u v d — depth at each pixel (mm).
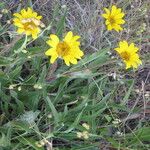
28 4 636
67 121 542
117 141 583
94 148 549
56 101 548
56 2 689
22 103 520
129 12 718
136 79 678
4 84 540
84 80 614
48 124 531
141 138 569
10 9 627
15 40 502
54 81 565
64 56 476
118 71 624
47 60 599
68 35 487
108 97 576
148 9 721
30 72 581
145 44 686
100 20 694
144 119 627
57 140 562
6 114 541
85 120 542
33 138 523
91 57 547
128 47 544
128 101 637
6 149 506
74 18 682
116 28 591
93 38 667
